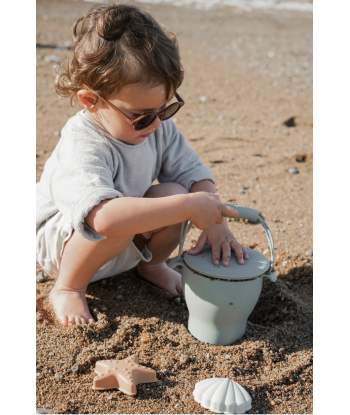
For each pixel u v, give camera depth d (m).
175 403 1.53
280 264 2.35
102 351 1.70
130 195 1.95
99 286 2.11
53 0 10.48
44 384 1.57
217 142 3.95
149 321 1.87
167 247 2.05
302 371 1.70
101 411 1.48
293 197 3.10
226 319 1.75
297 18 10.57
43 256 2.02
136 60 1.62
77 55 1.77
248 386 1.61
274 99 5.28
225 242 1.85
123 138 1.79
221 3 12.05
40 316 1.88
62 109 4.43
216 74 6.15
